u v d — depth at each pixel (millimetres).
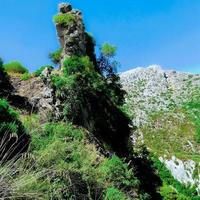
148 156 47062
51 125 18688
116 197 16781
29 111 30797
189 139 146750
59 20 40250
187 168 111500
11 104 31094
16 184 8109
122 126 40719
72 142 13469
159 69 192625
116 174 25203
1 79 33219
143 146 45188
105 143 36406
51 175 10289
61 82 33188
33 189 8672
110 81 45094
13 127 14922
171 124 156750
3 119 16875
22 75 37781
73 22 40500
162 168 106312
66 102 32688
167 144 144125
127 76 189250
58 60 40531
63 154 11227
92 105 37375
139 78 188000
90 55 44812
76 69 35688
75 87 34031
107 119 38594
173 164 111375
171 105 170625
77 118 33156
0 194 7910
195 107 167125
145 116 162375
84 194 12125
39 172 8977
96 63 45250
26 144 12328
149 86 182625
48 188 9391
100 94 38656
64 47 39531
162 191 59344
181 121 158875
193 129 153125
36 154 10609
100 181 13727
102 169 15609
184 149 141875
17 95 32656
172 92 179750
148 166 43094
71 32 39969
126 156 39312
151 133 150375
